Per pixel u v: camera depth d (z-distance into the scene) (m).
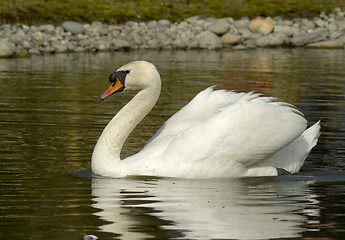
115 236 8.12
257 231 8.31
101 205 9.54
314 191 10.46
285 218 8.88
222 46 45.84
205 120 11.52
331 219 8.84
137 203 9.63
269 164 11.78
